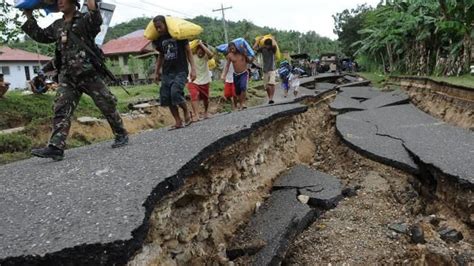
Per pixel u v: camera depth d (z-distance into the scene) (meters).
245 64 10.73
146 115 14.45
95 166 5.16
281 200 6.59
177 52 7.29
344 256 5.30
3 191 4.52
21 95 13.38
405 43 28.48
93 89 5.75
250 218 6.02
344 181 7.89
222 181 5.48
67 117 5.62
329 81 33.16
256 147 6.98
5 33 11.68
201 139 5.80
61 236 3.21
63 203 3.93
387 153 7.91
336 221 6.17
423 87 17.53
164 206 4.12
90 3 5.29
